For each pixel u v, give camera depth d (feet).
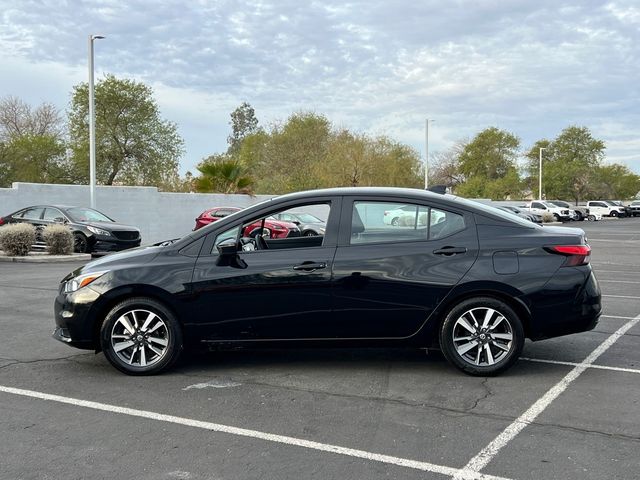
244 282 17.99
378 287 17.85
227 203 93.35
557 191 233.14
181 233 86.07
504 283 17.70
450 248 18.01
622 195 282.36
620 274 44.34
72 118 121.80
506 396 16.61
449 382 17.85
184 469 12.28
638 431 14.14
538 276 17.74
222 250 17.92
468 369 18.11
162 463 12.57
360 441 13.65
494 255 17.90
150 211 81.71
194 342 18.39
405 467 12.32
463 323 17.98
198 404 16.14
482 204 19.61
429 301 17.85
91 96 70.69
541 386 17.44
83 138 119.96
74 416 15.30
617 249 70.38
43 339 23.52
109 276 18.24
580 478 11.76
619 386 17.43
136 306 18.26
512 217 18.85
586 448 13.19
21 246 54.85
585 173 237.04
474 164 240.94
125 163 123.03
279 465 12.44
